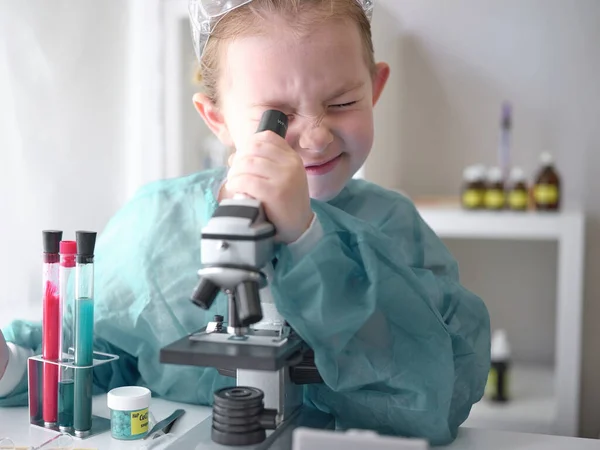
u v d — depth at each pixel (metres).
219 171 1.28
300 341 0.91
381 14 2.24
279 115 0.97
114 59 2.12
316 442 0.72
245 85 1.04
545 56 2.45
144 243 1.18
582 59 2.43
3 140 1.77
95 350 1.19
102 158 2.06
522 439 1.03
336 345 0.93
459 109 2.52
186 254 1.16
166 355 0.82
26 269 1.80
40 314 1.72
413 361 0.98
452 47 2.51
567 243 2.11
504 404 2.14
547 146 2.47
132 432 0.99
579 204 2.41
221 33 1.09
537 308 2.49
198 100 1.22
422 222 1.28
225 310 1.10
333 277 0.92
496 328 2.52
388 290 0.97
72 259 1.02
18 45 1.78
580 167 2.45
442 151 2.54
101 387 1.21
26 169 1.80
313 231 0.92
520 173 2.25
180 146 2.36
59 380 1.01
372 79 1.23
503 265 2.50
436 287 1.10
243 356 0.80
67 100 1.91
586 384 2.46
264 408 0.93
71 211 1.93
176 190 1.23
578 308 2.10
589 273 2.45
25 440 0.99
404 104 2.55
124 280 1.16
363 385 0.98
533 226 2.12
